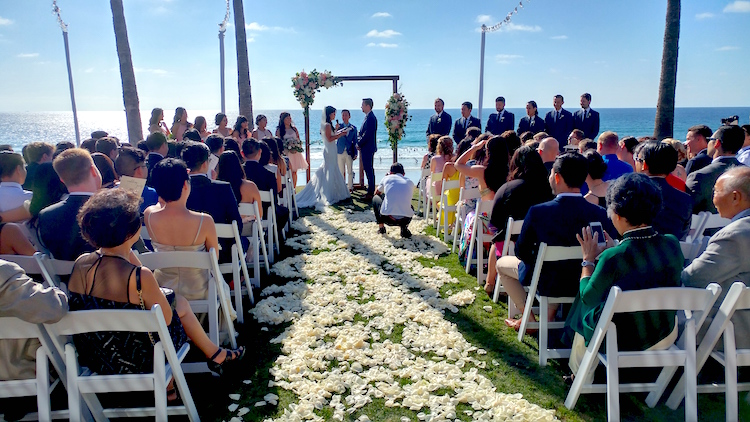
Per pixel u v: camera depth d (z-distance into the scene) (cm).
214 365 313
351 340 359
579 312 292
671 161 352
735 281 268
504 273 388
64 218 297
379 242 643
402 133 1036
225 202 398
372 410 286
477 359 343
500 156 479
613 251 258
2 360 254
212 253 312
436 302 436
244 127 831
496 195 423
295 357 340
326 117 917
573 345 306
